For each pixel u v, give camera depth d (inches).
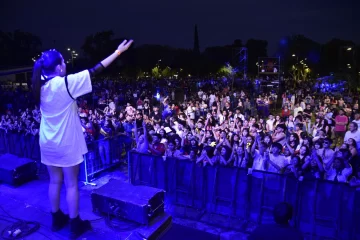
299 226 232.7
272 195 241.8
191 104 656.4
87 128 416.8
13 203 146.0
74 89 96.9
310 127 488.1
